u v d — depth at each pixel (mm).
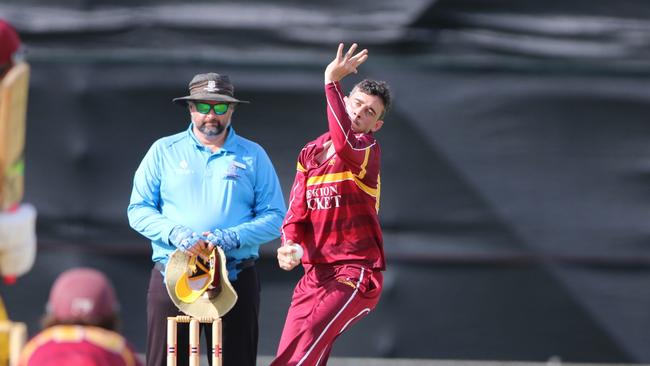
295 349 18750
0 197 14289
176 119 28281
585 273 28234
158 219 19609
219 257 18891
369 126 19312
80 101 28234
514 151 28266
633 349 28188
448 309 28250
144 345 28234
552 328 28250
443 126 28234
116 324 12453
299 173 19531
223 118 20047
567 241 28203
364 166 18812
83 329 12055
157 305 19969
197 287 19672
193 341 18844
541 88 28297
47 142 28188
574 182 28234
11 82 13883
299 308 19547
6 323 14258
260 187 20453
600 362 28219
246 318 20062
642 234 28141
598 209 28219
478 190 28266
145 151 28266
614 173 28219
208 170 20062
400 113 28266
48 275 28125
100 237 28203
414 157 28266
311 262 19422
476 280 28297
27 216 14594
